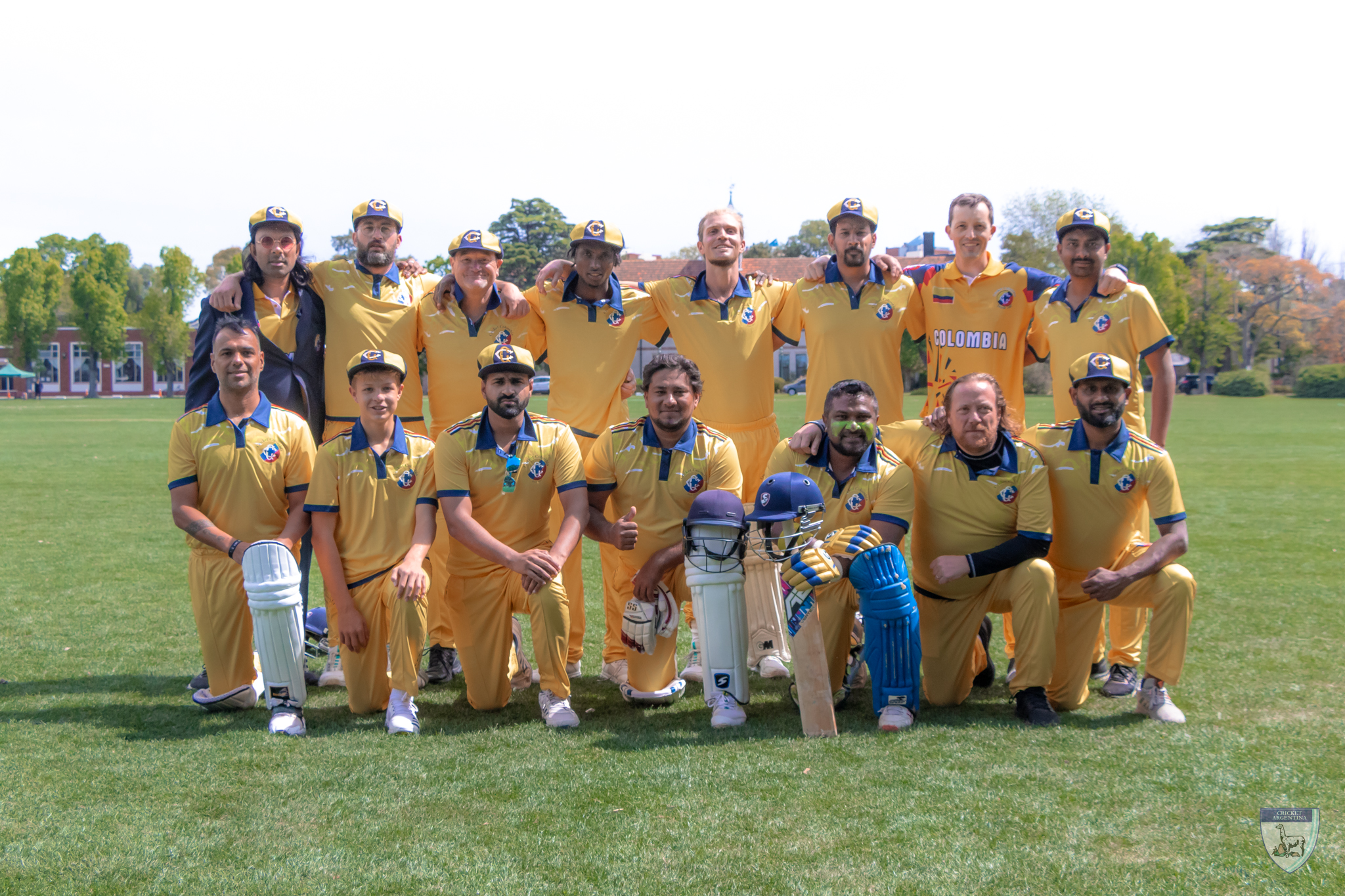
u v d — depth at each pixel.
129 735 4.10
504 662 4.61
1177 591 4.25
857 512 4.58
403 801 3.29
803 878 2.72
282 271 5.20
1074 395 4.54
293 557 4.25
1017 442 4.56
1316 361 72.44
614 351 5.66
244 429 4.60
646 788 3.40
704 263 5.90
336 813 3.20
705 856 2.86
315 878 2.74
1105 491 4.52
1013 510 4.52
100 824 3.10
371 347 5.51
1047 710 4.27
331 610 5.23
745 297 5.76
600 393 5.66
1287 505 11.63
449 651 5.35
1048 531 4.42
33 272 76.94
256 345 4.66
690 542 4.27
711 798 3.30
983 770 3.55
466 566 4.57
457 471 4.54
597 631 6.30
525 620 6.77
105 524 10.40
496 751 3.87
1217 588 7.04
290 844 2.96
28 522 10.52
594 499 4.82
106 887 2.70
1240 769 3.53
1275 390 67.19
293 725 4.18
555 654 4.38
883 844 2.93
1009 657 5.57
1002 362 5.84
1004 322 5.79
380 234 5.45
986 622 5.01
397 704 4.31
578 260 5.51
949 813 3.15
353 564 4.55
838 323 5.71
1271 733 3.97
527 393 4.53
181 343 79.62
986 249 5.78
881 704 4.23
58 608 6.64
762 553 4.24
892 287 5.73
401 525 4.55
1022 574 4.34
